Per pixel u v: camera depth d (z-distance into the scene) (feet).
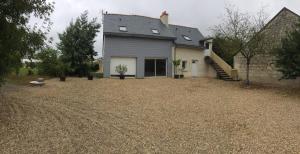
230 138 26.43
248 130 29.48
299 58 55.62
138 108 40.37
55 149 22.17
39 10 31.96
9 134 25.44
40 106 39.47
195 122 32.50
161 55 93.45
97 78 83.20
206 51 106.42
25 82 70.85
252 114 37.81
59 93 52.70
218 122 32.81
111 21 91.09
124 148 22.94
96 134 26.66
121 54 87.10
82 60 96.43
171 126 30.35
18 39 29.35
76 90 57.06
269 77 75.77
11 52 30.01
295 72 57.82
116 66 87.04
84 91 55.88
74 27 96.89
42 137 25.11
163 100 48.01
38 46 33.65
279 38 71.87
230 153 22.34
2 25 28.12
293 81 69.51
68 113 35.63
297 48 57.00
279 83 72.84
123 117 34.27
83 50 95.91
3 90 53.98
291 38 58.65
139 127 29.66
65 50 95.55
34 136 25.29
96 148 22.76
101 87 62.08
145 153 21.93
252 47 70.38
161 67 94.32
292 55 58.08
